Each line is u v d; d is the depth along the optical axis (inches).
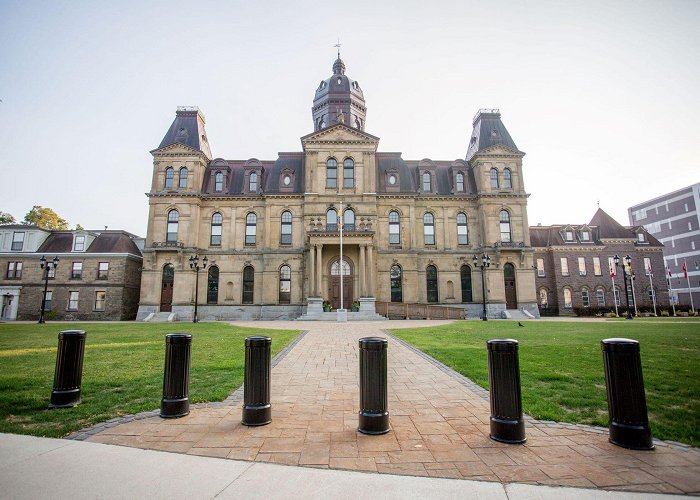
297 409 285.4
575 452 205.9
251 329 964.0
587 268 2014.0
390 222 1731.1
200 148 1770.4
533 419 257.4
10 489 161.3
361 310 1493.6
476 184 1811.0
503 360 225.8
